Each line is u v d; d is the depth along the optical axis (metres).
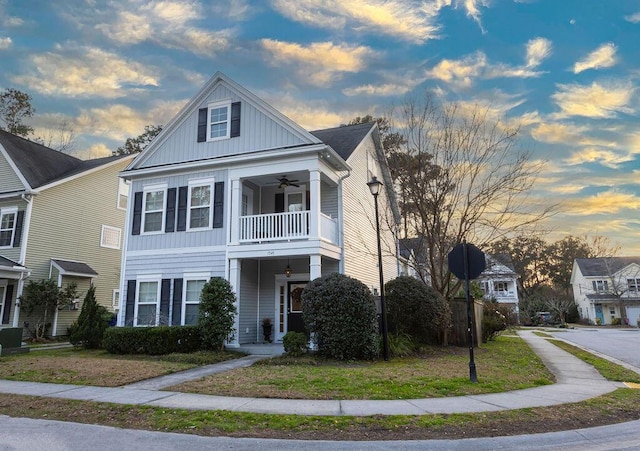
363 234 18.61
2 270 18.05
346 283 11.90
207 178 15.58
